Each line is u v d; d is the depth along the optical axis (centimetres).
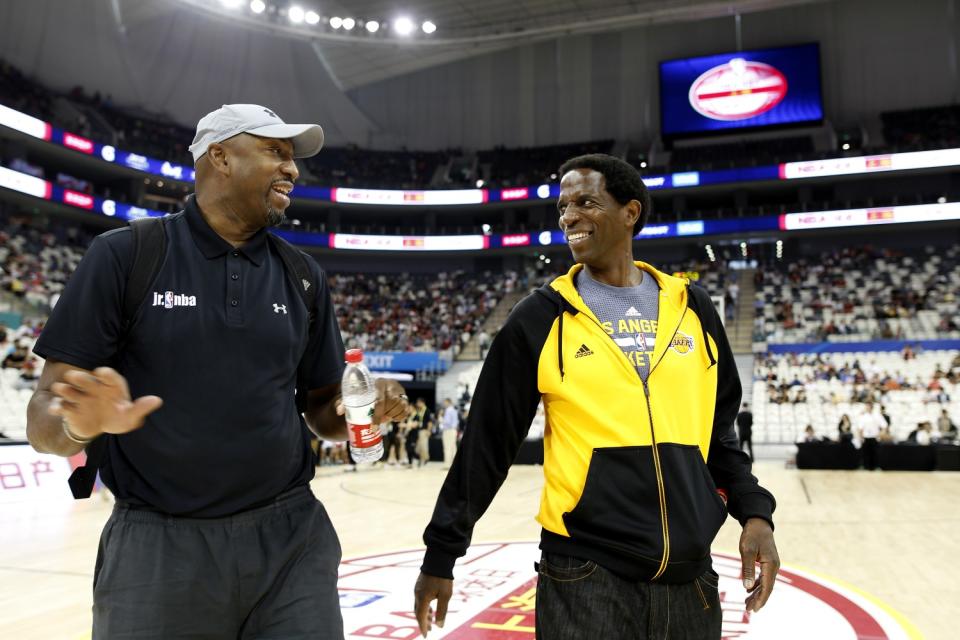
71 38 2703
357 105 3425
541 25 2850
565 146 3155
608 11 2736
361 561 525
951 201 2519
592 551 168
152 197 2806
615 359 179
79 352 159
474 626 355
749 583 177
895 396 1672
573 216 195
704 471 180
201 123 184
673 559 165
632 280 201
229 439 166
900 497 920
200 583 160
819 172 2622
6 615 400
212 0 2589
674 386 180
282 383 177
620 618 166
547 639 169
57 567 521
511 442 188
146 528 161
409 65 3284
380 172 3225
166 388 165
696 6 2555
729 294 2528
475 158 3241
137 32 2881
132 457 164
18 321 1698
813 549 578
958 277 2403
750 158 2798
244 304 174
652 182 2819
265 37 3111
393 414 188
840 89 2889
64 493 894
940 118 2722
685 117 2973
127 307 166
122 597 157
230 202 179
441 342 2552
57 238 2480
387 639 336
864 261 2634
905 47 2833
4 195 2284
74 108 2597
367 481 1212
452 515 183
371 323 2717
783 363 2019
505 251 3105
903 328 2158
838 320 2294
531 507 849
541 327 185
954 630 356
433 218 3222
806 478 1195
